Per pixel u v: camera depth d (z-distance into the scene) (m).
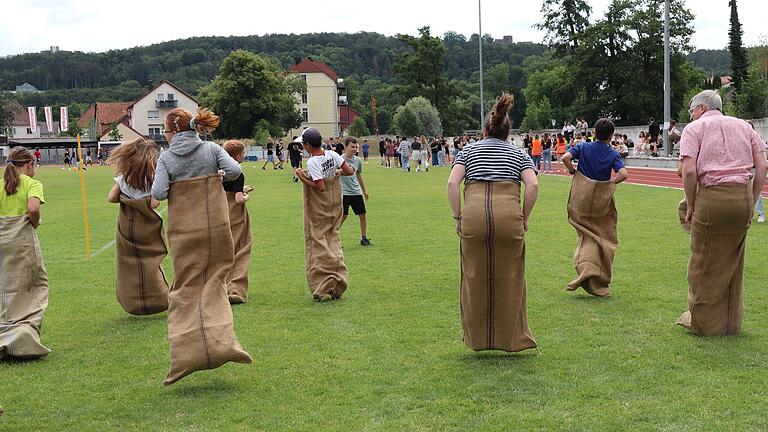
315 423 5.43
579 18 75.88
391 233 15.47
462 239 6.51
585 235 9.14
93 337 7.99
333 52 198.38
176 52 188.38
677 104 73.56
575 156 9.18
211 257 6.31
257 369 6.71
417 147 41.72
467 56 174.25
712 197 6.89
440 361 6.78
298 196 25.81
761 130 45.03
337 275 9.39
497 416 5.44
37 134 119.25
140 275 8.53
